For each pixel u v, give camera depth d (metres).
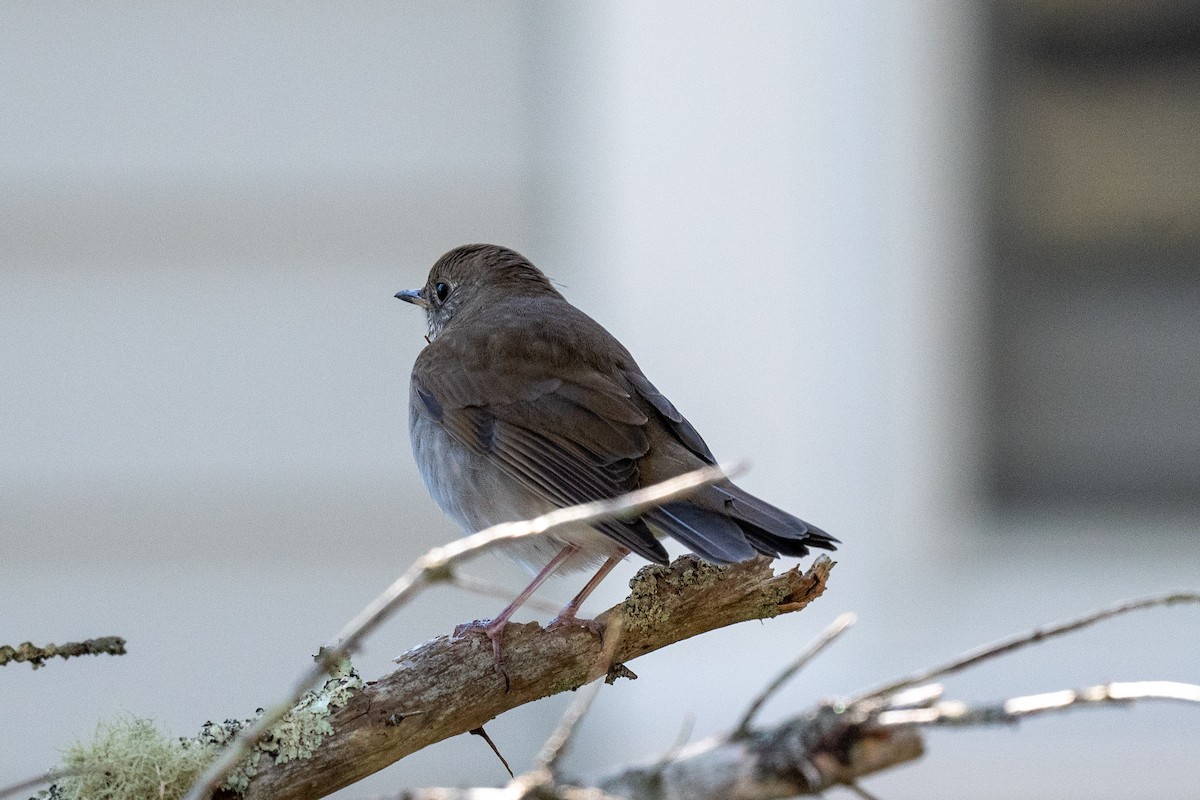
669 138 12.67
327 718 6.14
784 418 12.55
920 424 12.80
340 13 12.88
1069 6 13.30
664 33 12.71
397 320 12.84
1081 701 4.96
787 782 5.16
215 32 12.87
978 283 13.03
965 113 13.01
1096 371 13.19
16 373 12.67
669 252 12.64
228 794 5.97
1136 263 13.29
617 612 6.87
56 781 5.87
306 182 12.84
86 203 12.73
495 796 4.62
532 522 4.82
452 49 12.95
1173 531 13.02
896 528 12.65
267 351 12.80
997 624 12.43
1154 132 13.33
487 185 12.90
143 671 12.53
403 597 4.68
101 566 12.64
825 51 12.71
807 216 12.64
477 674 6.48
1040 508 13.09
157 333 12.78
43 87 12.75
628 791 5.09
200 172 12.78
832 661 12.16
